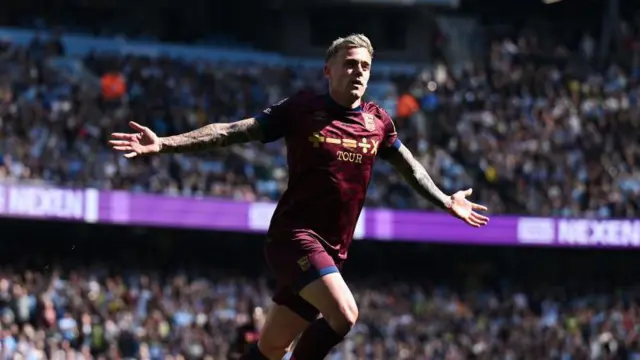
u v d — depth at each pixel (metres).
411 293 32.16
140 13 43.19
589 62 41.88
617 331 31.97
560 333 31.06
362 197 6.85
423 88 38.53
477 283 35.59
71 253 30.75
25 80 32.78
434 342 29.17
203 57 41.75
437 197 7.35
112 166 29.77
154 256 31.95
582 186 35.03
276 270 6.78
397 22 44.28
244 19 44.44
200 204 30.19
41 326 23.34
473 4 47.00
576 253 36.56
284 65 40.31
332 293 6.52
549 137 36.47
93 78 35.47
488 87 38.84
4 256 29.73
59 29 38.16
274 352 7.06
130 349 24.17
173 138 6.50
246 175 32.09
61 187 27.81
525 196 34.31
